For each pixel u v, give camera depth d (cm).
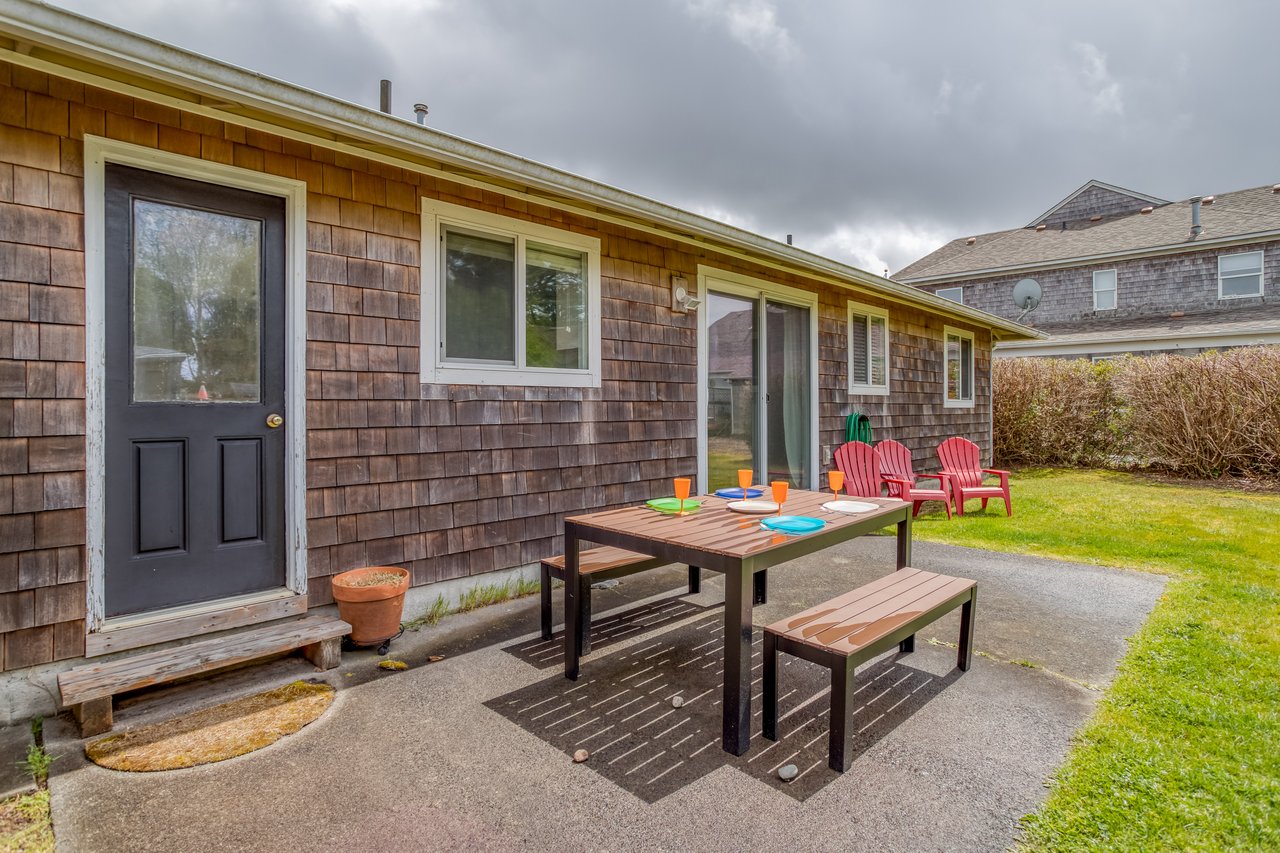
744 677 207
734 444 546
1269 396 800
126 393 256
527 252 391
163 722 230
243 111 268
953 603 253
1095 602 359
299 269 296
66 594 239
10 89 227
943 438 884
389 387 327
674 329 482
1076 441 1018
